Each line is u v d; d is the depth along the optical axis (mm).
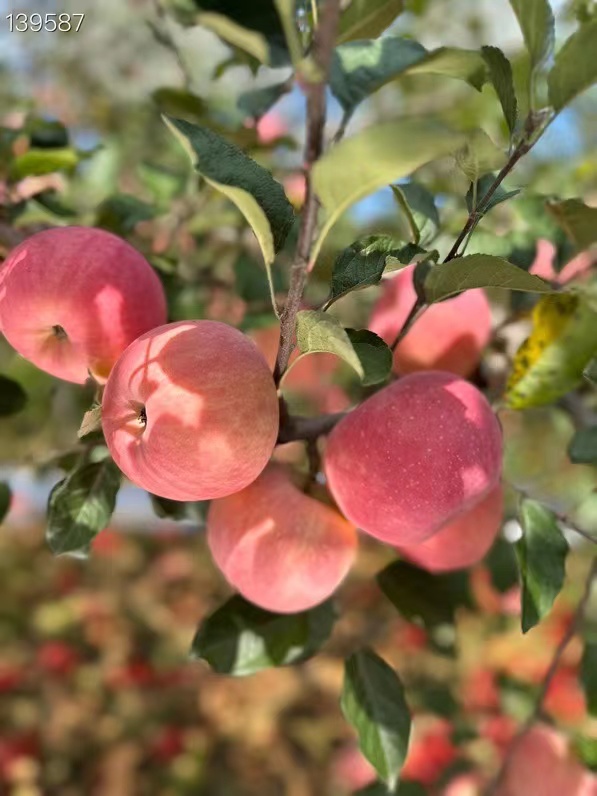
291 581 267
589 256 382
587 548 598
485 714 596
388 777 294
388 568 356
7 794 791
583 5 326
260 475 279
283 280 424
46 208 382
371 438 252
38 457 354
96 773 829
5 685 876
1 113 468
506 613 616
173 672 910
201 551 1003
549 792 391
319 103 146
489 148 208
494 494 308
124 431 219
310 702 909
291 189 483
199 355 209
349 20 206
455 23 644
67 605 919
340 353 183
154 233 477
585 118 523
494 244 342
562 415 568
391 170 148
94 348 247
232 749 874
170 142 484
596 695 348
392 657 701
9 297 245
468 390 265
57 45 714
